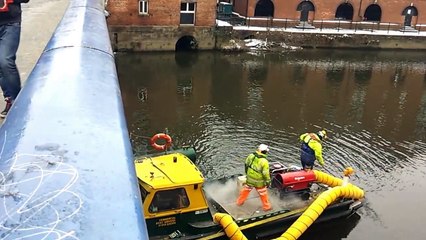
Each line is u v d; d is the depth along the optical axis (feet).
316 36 133.28
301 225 39.27
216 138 66.54
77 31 15.60
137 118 72.95
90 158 6.12
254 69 108.88
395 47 138.72
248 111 79.30
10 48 15.83
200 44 122.42
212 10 120.78
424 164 61.82
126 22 114.93
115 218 4.78
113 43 115.24
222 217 36.63
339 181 46.75
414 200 51.49
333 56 127.34
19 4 15.83
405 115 83.05
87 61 11.85
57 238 4.25
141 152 59.62
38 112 7.72
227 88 92.58
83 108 8.16
